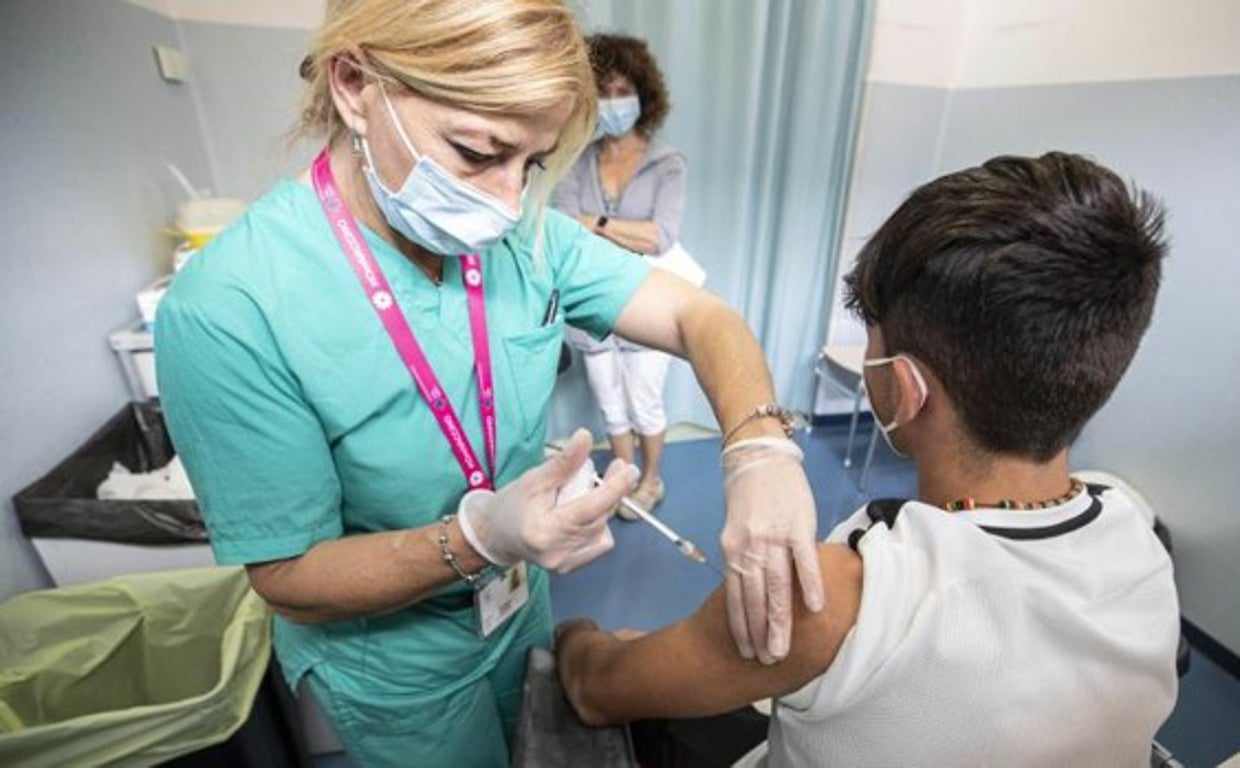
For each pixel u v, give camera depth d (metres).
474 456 0.75
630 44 1.75
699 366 0.81
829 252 2.62
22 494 1.10
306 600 0.65
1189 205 1.71
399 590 0.63
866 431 2.92
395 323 0.66
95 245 1.36
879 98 2.38
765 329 2.70
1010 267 0.47
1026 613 0.48
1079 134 2.00
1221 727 1.53
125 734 0.89
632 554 2.10
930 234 0.50
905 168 2.55
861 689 0.48
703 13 2.13
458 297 0.71
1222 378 1.66
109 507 1.11
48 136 1.23
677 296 0.89
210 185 1.96
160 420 1.40
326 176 0.66
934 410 0.55
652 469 2.30
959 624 0.47
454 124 0.53
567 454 0.56
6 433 1.09
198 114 1.92
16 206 1.14
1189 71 1.68
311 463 0.63
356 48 0.52
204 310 0.56
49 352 1.21
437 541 0.62
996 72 2.29
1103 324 0.47
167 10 1.77
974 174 0.52
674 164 1.95
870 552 0.52
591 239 0.89
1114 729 0.50
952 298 0.49
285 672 0.92
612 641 0.74
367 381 0.65
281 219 0.62
